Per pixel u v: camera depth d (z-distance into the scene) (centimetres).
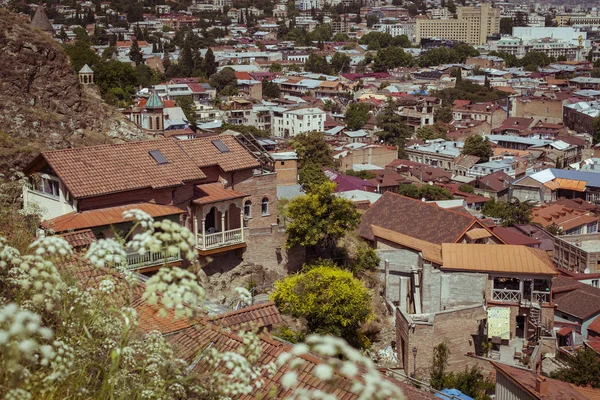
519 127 19312
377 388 930
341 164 14350
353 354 928
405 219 6494
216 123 15838
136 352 1504
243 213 4912
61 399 1320
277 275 5044
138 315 1545
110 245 1155
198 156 4906
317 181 9206
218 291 4644
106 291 1481
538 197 13238
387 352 4994
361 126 19112
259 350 1265
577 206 11850
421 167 14475
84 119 6262
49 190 4388
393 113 18475
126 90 14612
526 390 3794
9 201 4388
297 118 18438
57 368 1205
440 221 6306
